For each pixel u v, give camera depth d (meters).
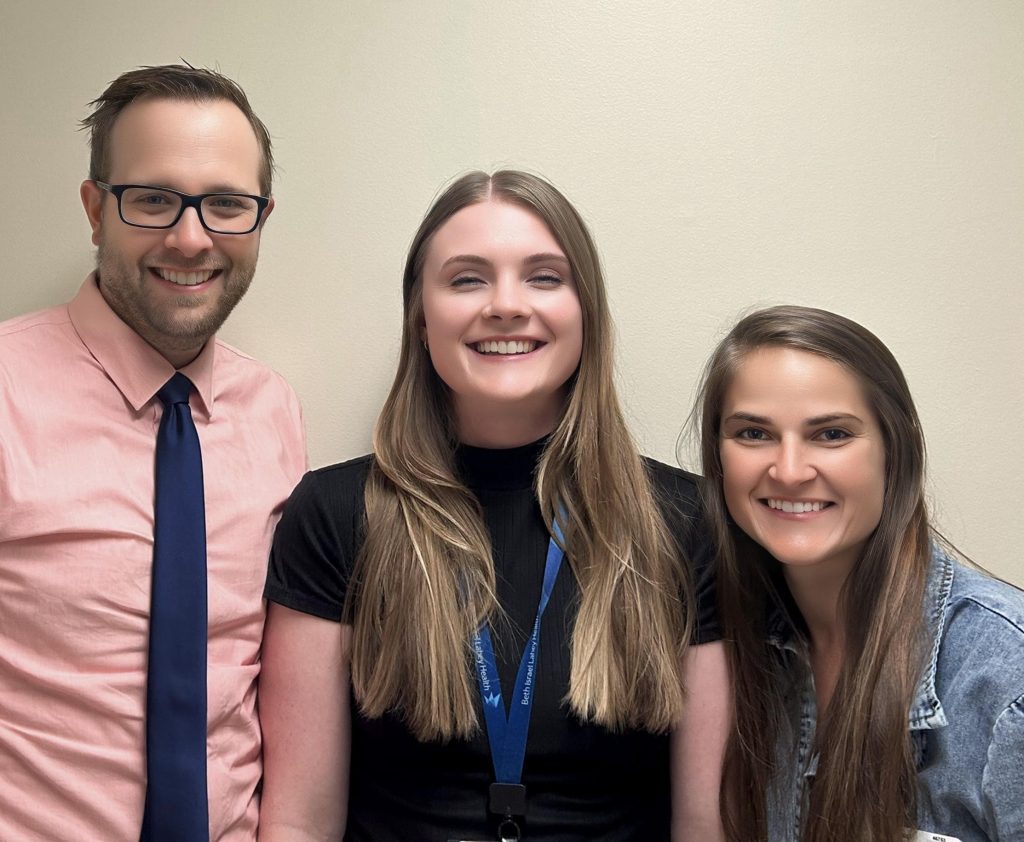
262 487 1.34
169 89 1.22
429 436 1.30
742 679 1.26
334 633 1.25
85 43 1.58
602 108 1.56
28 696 1.16
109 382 1.24
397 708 1.19
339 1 1.56
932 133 1.54
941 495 1.57
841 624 1.24
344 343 1.60
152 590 1.18
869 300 1.55
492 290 1.21
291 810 1.25
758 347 1.18
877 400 1.16
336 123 1.57
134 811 1.16
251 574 1.29
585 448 1.26
